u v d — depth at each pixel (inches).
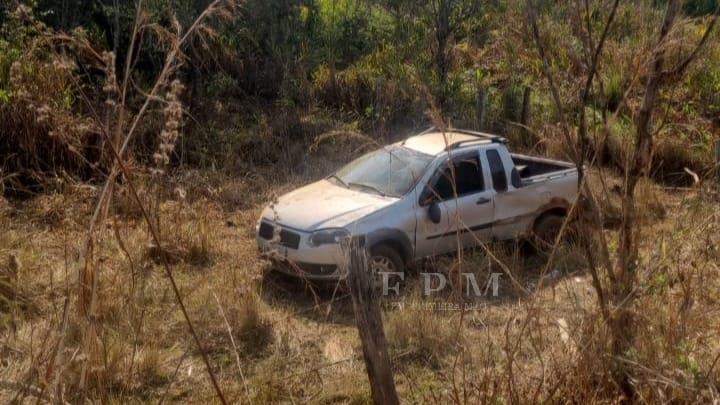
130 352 266.5
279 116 552.7
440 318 297.3
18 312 272.5
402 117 554.3
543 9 352.2
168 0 507.8
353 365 278.4
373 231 335.0
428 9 639.1
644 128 205.9
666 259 216.1
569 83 452.1
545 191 384.8
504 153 378.3
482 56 649.0
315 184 376.2
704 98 522.0
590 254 208.1
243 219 420.8
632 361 191.2
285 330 299.4
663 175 456.4
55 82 440.1
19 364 215.0
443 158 360.5
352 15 691.4
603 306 203.6
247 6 589.3
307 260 328.2
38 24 180.5
